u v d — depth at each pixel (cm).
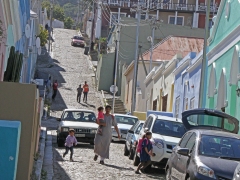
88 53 16762
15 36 4772
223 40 5144
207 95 5719
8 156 2384
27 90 2620
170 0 16888
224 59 5175
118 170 3847
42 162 3744
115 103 11388
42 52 16300
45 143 5341
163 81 8719
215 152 2712
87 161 4212
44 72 13725
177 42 11425
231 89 4838
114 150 5494
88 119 5641
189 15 16900
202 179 2478
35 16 7938
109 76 12744
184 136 3114
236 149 2747
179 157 2919
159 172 3950
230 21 5012
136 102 10469
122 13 17262
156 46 11369
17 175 2600
